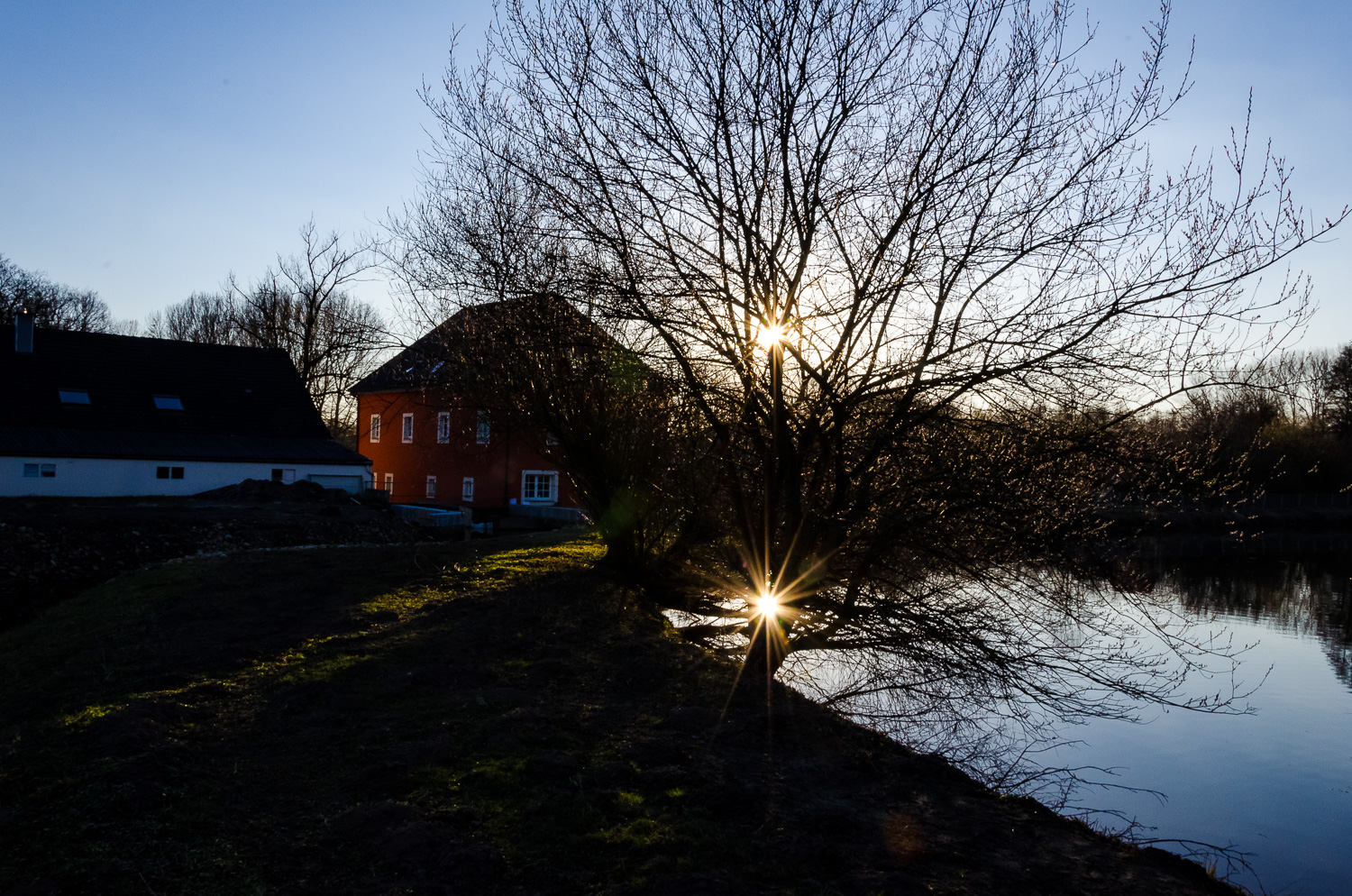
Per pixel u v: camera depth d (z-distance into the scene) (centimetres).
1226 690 1476
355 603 1106
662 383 902
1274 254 703
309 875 422
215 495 3003
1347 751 1162
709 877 421
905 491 859
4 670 889
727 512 1051
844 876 431
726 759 594
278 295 4706
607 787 532
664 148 866
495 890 410
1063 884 440
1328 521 3584
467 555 1639
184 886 412
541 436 1369
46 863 433
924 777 598
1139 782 977
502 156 1006
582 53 920
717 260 845
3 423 2992
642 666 845
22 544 1836
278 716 657
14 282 5078
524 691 738
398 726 637
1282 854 827
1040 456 809
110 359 3431
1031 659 927
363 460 3438
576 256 971
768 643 923
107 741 583
